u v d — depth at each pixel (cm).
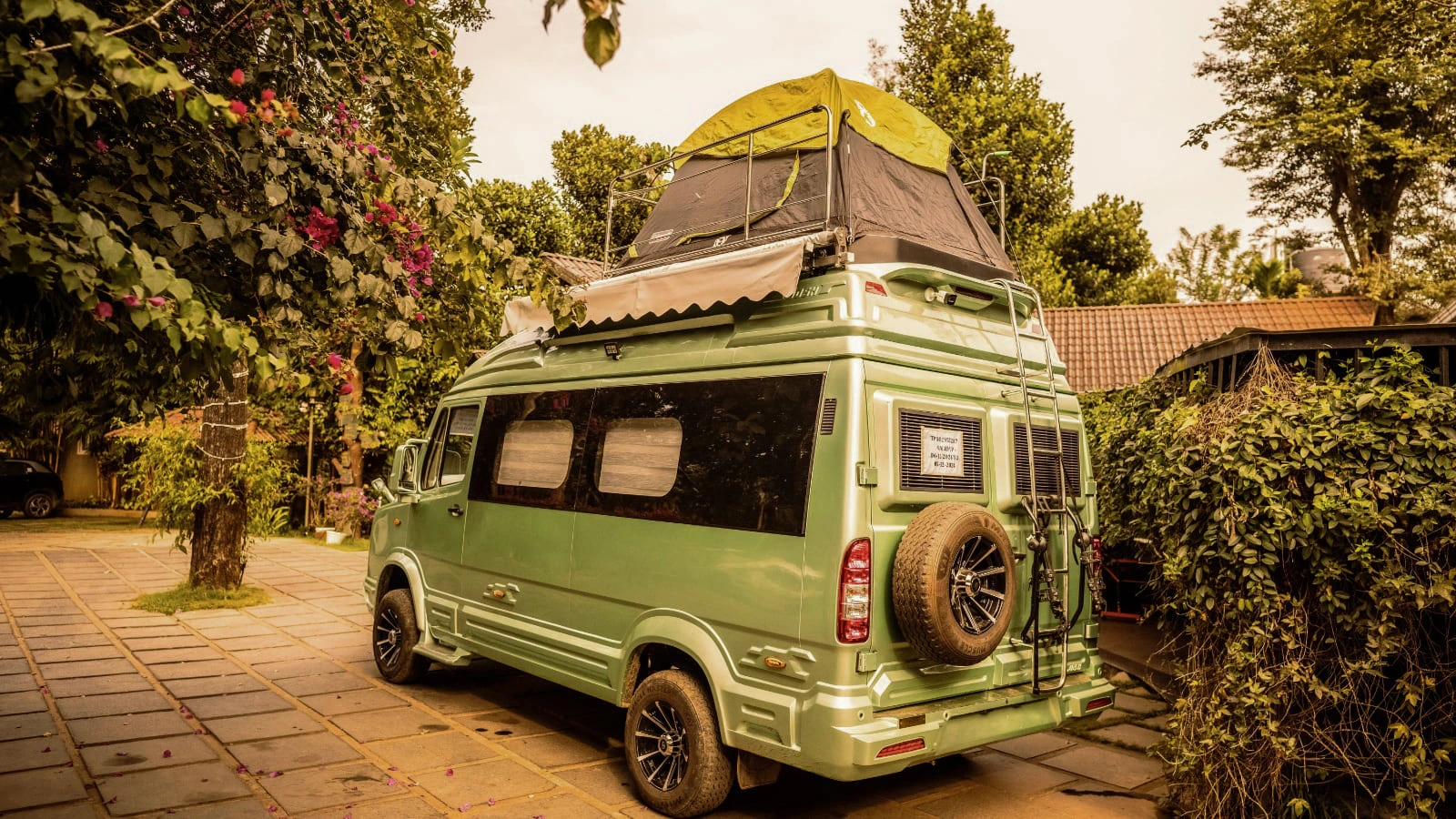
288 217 343
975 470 409
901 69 2555
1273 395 405
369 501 1548
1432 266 1761
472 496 576
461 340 412
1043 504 423
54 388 353
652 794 413
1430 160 1767
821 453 370
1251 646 381
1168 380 689
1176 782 416
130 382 360
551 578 498
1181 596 422
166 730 506
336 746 489
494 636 536
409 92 441
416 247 385
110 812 389
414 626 612
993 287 436
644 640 429
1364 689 378
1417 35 1756
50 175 295
